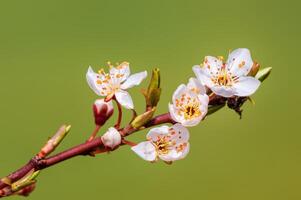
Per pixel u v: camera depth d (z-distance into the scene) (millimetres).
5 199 736
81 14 1668
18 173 453
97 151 460
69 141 1411
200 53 1682
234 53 473
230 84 465
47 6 1664
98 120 465
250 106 1521
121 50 1639
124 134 459
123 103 464
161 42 1670
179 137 457
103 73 474
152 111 458
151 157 455
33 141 1432
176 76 1610
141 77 472
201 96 456
